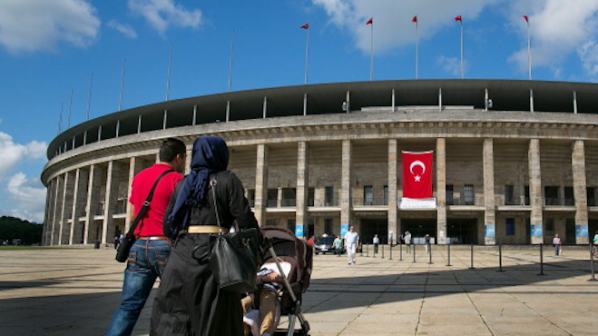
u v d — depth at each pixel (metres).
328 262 27.00
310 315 8.48
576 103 54.09
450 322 7.71
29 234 129.12
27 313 8.75
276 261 4.68
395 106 57.28
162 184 4.80
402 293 11.73
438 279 15.62
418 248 48.03
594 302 9.97
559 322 7.63
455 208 51.34
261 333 4.62
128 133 74.44
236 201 3.79
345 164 52.78
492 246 47.19
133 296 4.62
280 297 5.38
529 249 47.12
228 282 3.37
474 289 12.51
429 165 50.88
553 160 55.19
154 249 4.62
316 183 58.53
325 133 53.78
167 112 64.69
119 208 68.38
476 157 55.53
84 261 28.03
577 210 49.91
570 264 23.81
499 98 55.81
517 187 54.91
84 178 72.69
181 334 3.47
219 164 4.02
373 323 7.66
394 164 51.78
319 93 56.66
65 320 8.03
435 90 54.66
